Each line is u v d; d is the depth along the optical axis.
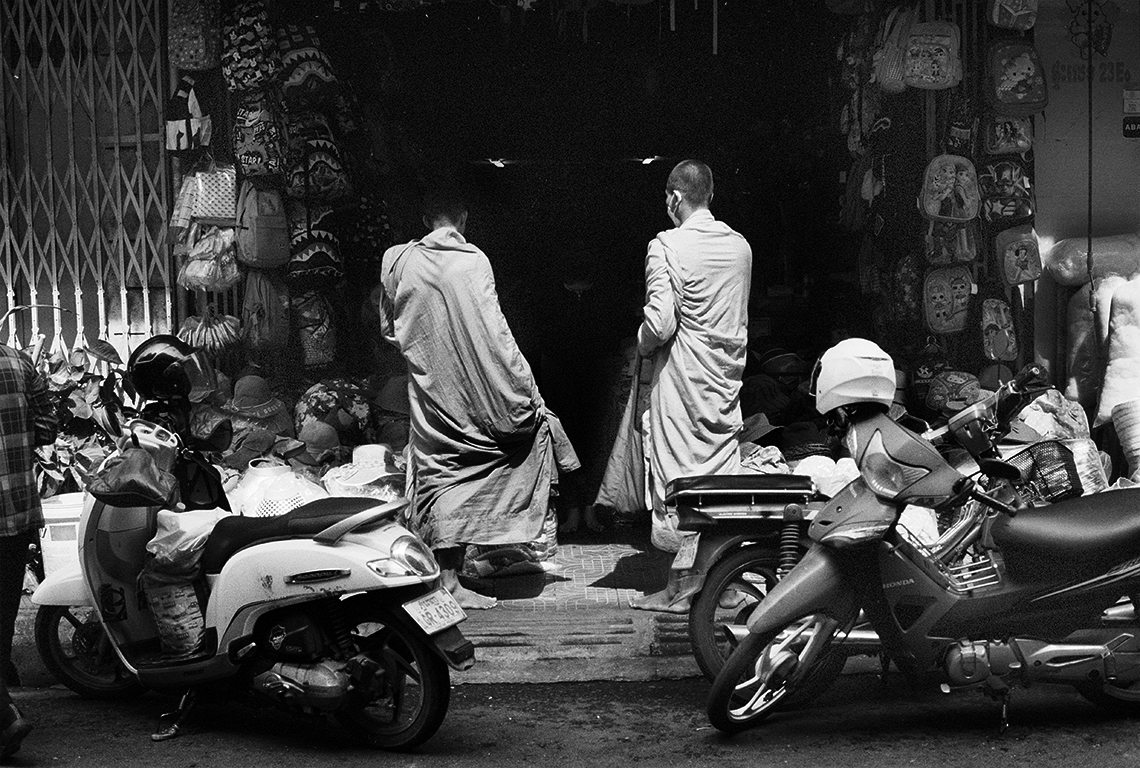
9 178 8.27
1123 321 7.65
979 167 8.14
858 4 8.44
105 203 8.28
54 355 7.58
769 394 8.07
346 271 9.03
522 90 12.13
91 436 7.51
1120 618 5.04
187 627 5.11
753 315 10.41
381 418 8.30
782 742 4.95
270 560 4.87
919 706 5.37
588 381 9.19
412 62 11.55
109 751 4.97
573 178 12.54
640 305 10.81
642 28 11.53
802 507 5.35
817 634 4.89
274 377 8.59
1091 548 4.89
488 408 6.50
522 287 11.01
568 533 8.31
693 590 5.39
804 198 10.38
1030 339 8.40
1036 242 8.05
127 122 8.26
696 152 11.85
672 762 4.76
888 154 8.35
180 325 8.37
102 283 8.27
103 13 8.20
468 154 12.05
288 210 8.47
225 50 8.06
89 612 5.92
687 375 6.36
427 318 6.50
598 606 6.48
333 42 9.23
